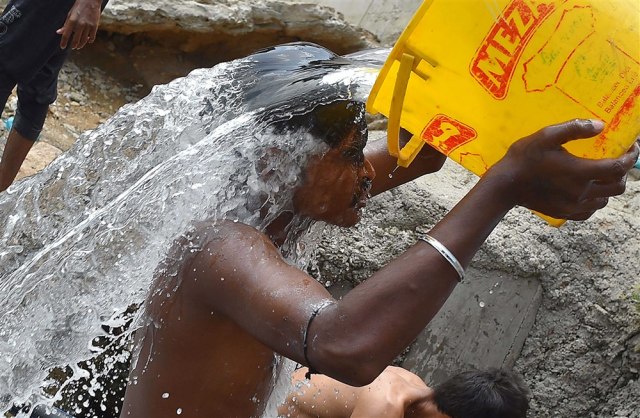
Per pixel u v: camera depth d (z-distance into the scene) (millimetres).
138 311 2250
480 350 4031
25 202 2826
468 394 3348
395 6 6246
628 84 1765
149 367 2125
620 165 1722
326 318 1742
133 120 2414
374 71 2150
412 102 1921
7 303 2402
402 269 1729
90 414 3836
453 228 1750
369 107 1915
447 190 4277
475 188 1782
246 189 2090
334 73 2119
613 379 3910
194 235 2004
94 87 5309
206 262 1945
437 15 1786
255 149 2086
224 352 2062
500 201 1764
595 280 3977
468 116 1878
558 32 1756
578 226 4059
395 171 2482
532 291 4031
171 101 2322
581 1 1754
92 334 2398
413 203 4160
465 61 1812
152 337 2115
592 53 1756
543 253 4031
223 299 1904
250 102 2154
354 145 2105
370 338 1707
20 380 2426
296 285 1822
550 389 3979
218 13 5355
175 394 2098
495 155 1896
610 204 4219
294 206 2131
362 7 6402
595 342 3939
